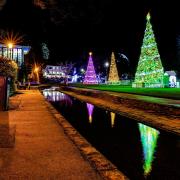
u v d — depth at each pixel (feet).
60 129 25.76
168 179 15.10
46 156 16.79
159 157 19.53
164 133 28.40
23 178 12.91
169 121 34.30
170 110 38.75
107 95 70.03
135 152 20.97
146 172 16.28
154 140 25.16
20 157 16.49
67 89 142.41
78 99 79.92
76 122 36.32
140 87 111.65
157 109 42.86
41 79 305.32
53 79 327.26
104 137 26.71
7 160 15.89
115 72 176.65
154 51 100.37
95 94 83.46
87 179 12.91
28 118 32.81
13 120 31.19
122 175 13.51
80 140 21.24
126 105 54.85
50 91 131.13
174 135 27.43
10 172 13.78
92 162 15.65
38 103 52.75
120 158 19.35
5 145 19.39
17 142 20.42
